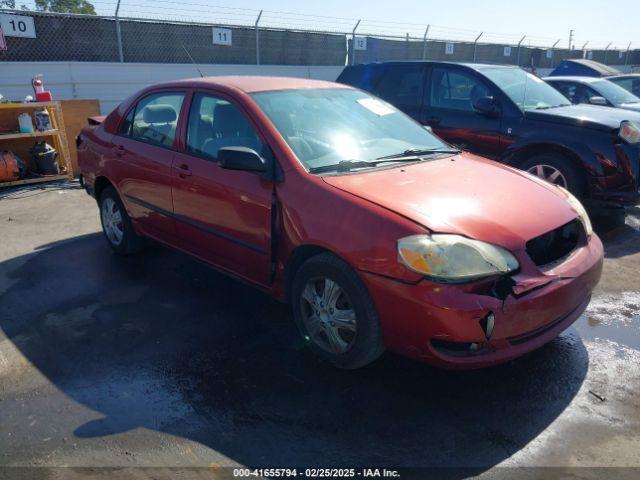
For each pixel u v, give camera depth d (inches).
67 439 104.1
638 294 169.6
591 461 97.2
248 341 140.3
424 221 108.2
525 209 120.0
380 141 153.4
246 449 101.1
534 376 123.6
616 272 187.6
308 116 148.8
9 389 121.0
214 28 529.3
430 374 124.6
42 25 450.6
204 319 152.6
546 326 114.2
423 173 135.6
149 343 140.0
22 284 179.2
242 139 143.5
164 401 115.7
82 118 348.5
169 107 168.7
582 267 118.7
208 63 537.0
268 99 148.3
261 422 108.7
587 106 267.3
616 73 565.6
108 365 130.1
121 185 185.3
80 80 473.4
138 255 204.5
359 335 116.2
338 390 119.0
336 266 116.9
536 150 240.4
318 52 598.9
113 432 106.0
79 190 311.9
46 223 250.4
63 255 206.4
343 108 159.8
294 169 129.0
